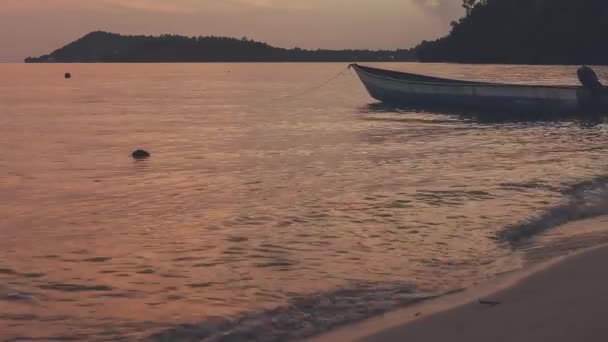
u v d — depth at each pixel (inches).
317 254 341.1
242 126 1141.1
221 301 270.8
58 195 534.6
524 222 397.7
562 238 358.6
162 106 1676.9
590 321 220.4
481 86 1314.0
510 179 554.9
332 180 576.7
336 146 840.9
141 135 1015.6
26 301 275.6
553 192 491.8
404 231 386.3
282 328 239.9
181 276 307.9
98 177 628.7
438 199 478.0
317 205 468.8
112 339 234.8
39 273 316.5
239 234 389.7
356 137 948.0
